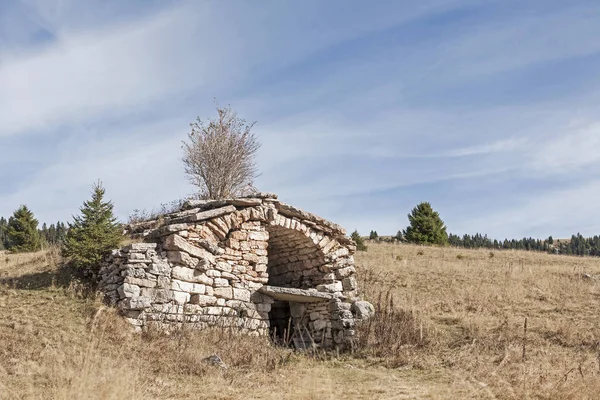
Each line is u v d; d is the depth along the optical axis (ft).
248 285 65.67
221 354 53.67
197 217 62.75
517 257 136.26
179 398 39.68
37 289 60.85
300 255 73.92
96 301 57.21
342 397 41.81
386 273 102.22
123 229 73.67
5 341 48.57
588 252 338.54
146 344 53.01
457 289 90.89
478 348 61.00
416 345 61.93
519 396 41.32
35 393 37.99
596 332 67.92
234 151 126.21
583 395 40.73
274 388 44.09
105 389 35.70
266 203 68.39
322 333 68.33
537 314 76.38
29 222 133.69
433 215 180.24
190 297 60.80
